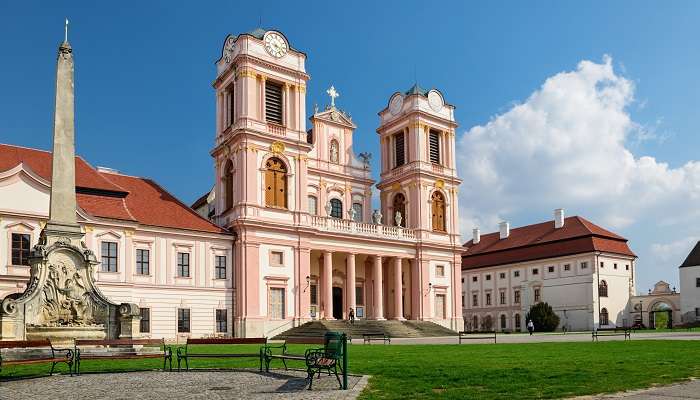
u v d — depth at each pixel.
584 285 87.75
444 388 15.35
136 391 16.12
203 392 15.69
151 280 49.03
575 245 90.06
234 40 57.31
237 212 53.84
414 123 67.44
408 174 67.12
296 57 58.69
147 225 49.09
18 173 43.09
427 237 66.19
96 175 50.44
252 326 52.31
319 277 60.94
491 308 101.38
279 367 22.89
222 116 58.59
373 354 28.31
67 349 22.11
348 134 68.19
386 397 14.03
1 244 41.94
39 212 43.59
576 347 32.16
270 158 56.00
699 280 90.56
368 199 68.75
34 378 19.80
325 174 65.12
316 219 58.41
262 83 56.19
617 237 92.56
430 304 65.12
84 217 45.81
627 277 91.75
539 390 14.57
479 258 104.94
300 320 55.16
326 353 17.08
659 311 92.81
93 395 15.51
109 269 46.84
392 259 65.12
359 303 64.94
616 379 16.20
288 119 57.53
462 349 32.06
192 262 51.47
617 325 88.81
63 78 30.67
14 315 27.64
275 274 54.59
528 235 100.62
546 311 84.44
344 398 14.07
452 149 70.31
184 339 49.81
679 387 14.60
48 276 28.94
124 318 29.73
